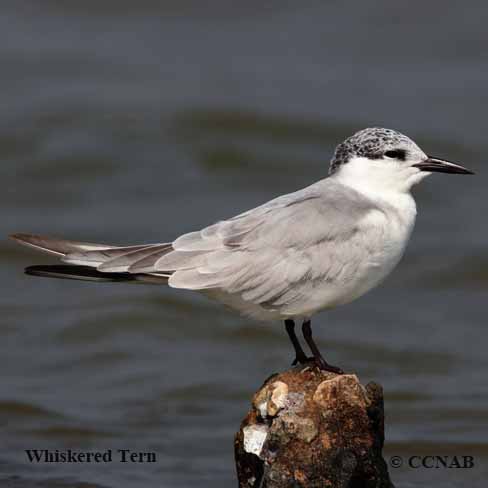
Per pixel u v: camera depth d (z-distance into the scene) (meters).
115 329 16.39
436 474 12.00
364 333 16.25
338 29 28.73
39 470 11.88
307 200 9.76
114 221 19.62
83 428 13.19
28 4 29.58
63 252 9.52
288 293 9.58
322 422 8.95
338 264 9.57
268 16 29.53
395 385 14.54
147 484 11.54
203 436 13.03
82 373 15.01
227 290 9.51
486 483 11.80
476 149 22.50
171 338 16.27
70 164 21.86
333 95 25.00
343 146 10.21
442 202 20.80
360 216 9.66
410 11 29.30
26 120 23.44
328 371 9.45
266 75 26.16
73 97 24.69
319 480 8.91
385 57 27.25
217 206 20.38
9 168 21.66
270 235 9.55
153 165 21.97
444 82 25.81
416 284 18.00
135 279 9.54
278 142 22.94
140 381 14.75
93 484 11.47
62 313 16.88
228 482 11.65
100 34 28.39
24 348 15.73
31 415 13.55
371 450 9.02
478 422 13.39
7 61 26.52
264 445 9.02
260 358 15.59
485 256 18.53
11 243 18.98
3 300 17.34
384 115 23.95
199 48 27.80
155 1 29.62
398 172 10.02
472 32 28.22
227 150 22.55
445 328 16.47
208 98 24.53
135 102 24.39
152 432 13.14
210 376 14.90
